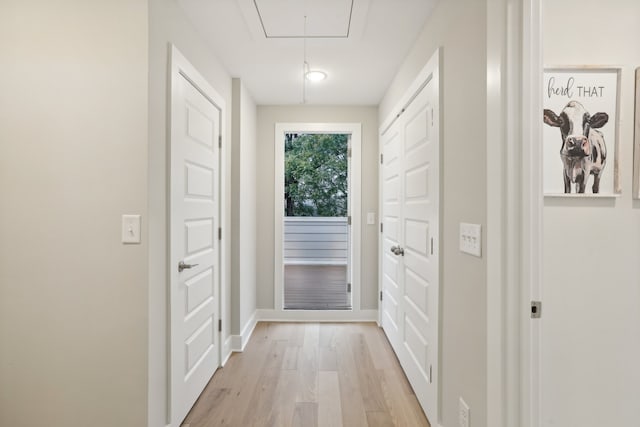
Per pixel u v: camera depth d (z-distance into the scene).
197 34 2.07
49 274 1.49
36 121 1.48
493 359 1.19
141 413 1.48
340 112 3.49
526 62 1.14
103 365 1.49
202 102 2.14
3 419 1.50
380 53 2.38
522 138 1.14
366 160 3.50
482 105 1.32
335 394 2.11
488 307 1.23
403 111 2.46
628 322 1.38
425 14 1.90
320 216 6.30
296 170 6.25
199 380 2.08
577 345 1.37
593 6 1.36
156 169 1.56
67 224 1.48
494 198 1.19
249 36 2.15
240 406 1.98
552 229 1.37
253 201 3.35
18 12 1.49
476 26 1.37
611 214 1.38
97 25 1.48
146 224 1.48
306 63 2.52
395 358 2.62
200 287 2.11
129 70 1.48
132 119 1.48
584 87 1.36
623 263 1.38
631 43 1.36
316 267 6.18
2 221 1.49
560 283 1.37
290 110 3.48
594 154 1.36
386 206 3.09
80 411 1.49
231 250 2.78
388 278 2.98
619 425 1.38
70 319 1.49
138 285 1.48
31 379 1.50
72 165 1.48
